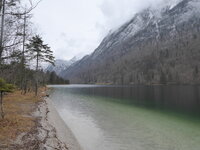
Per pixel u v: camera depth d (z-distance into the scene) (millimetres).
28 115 14477
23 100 23688
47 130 11055
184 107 25453
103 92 56594
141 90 63469
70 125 14438
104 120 16656
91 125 14688
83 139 11031
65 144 9414
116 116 18766
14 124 10625
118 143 10492
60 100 33438
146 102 30938
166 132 12977
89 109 23172
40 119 13609
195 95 39781
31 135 9250
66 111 21312
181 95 41031
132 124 15297
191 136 12094
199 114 20422
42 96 34156
